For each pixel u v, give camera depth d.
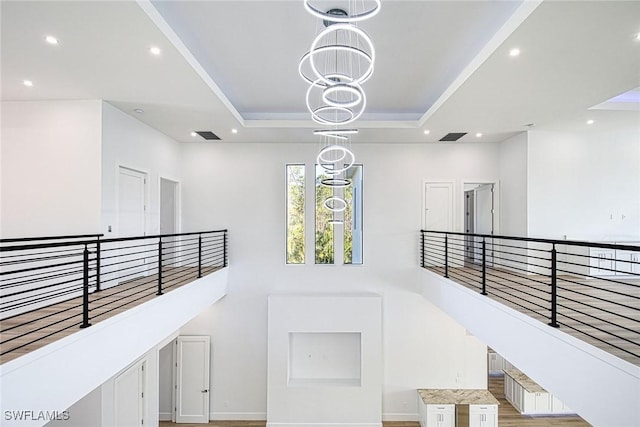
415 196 7.36
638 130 6.27
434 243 7.25
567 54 3.47
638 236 6.24
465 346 7.20
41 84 4.18
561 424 7.04
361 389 6.87
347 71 4.69
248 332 7.25
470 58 4.32
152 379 5.93
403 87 5.23
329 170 5.39
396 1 3.24
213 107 5.07
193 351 7.19
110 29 3.04
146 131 5.97
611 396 2.34
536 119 5.63
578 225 6.26
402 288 7.30
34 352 2.38
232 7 3.33
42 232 4.61
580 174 6.29
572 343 2.70
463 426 6.50
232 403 7.15
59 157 4.66
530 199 6.28
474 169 7.36
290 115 6.46
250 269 7.36
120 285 4.96
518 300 3.94
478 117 5.54
